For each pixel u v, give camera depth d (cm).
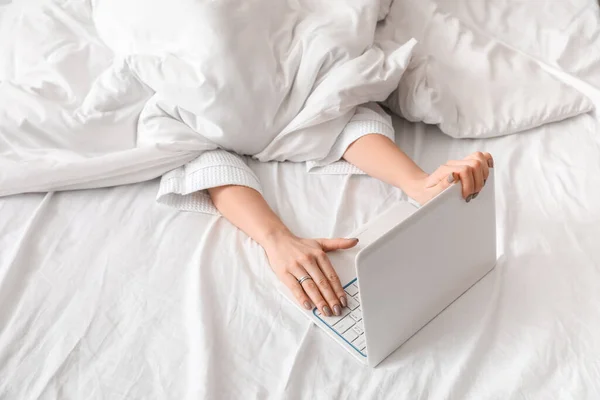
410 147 135
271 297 108
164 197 126
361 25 136
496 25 155
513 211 117
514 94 135
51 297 111
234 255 115
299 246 110
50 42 149
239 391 95
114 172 127
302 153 129
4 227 124
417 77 134
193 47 125
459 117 134
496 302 103
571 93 134
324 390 94
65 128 129
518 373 92
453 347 98
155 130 127
